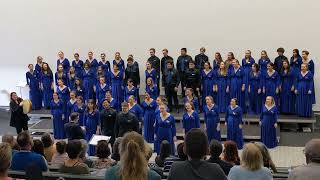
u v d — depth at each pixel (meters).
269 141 15.52
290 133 16.97
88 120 15.60
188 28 20.11
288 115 17.73
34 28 21.23
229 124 15.38
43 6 21.02
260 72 17.89
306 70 17.16
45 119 19.02
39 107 19.86
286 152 15.20
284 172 8.42
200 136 4.39
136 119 14.05
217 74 17.94
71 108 16.62
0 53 21.62
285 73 17.66
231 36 19.83
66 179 6.03
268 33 19.48
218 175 4.31
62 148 9.13
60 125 17.09
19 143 7.31
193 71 18.17
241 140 15.44
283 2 19.17
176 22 20.17
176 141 15.54
